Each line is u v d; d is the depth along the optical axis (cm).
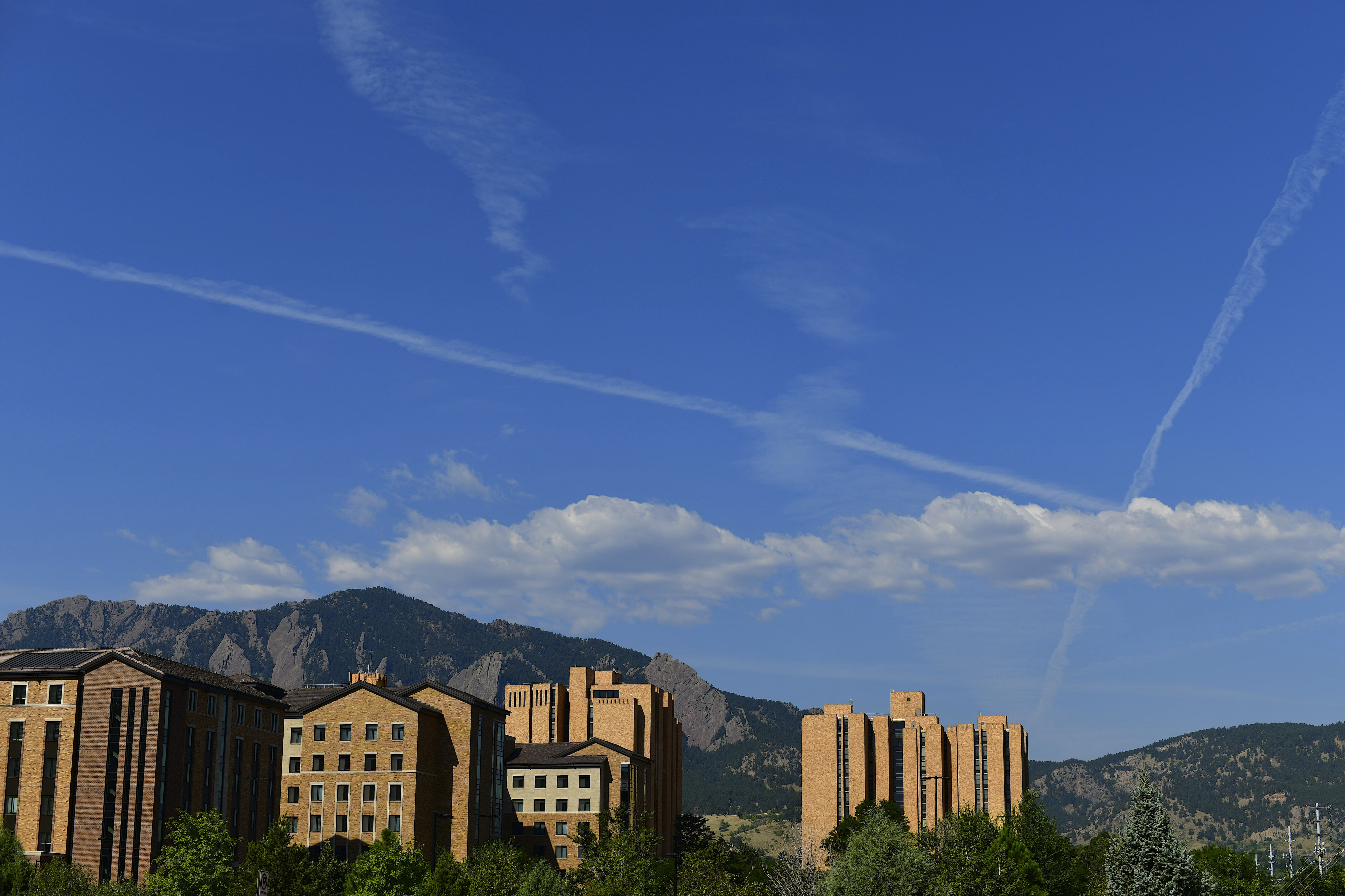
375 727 16512
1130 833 9212
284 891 10350
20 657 14338
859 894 10644
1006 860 14275
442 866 12069
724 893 15800
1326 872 13712
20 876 10056
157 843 13250
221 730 14700
